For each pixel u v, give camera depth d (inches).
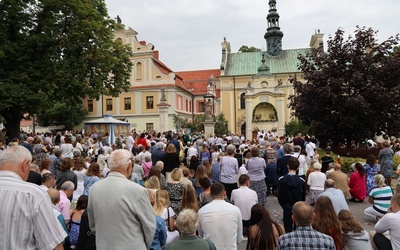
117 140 823.1
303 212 145.8
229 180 381.1
